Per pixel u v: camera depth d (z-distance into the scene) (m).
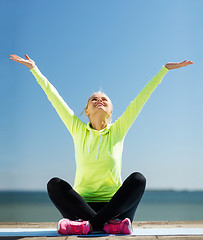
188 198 34.72
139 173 2.29
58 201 2.29
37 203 30.72
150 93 2.60
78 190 2.51
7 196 43.62
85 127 2.64
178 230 2.48
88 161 2.48
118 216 2.29
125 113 2.63
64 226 2.14
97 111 2.60
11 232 2.45
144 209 22.17
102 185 2.46
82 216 2.24
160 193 41.81
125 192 2.18
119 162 2.55
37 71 2.75
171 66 2.60
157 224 3.12
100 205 2.44
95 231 2.35
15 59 2.70
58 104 2.70
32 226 3.04
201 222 3.20
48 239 1.99
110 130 2.61
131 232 2.21
